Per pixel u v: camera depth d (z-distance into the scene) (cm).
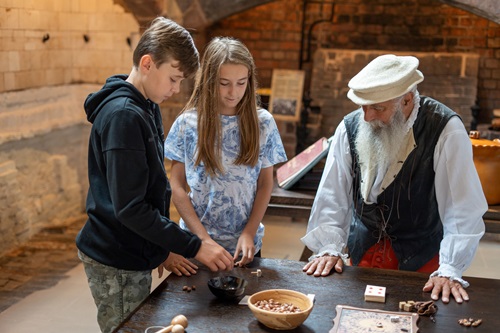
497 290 225
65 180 564
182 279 231
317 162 351
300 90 761
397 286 228
